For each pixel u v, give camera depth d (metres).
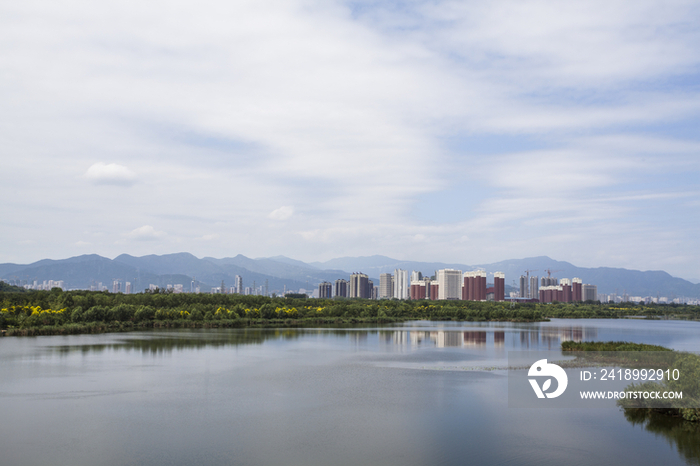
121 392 68.94
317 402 64.31
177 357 102.44
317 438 49.66
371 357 106.75
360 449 46.47
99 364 92.00
